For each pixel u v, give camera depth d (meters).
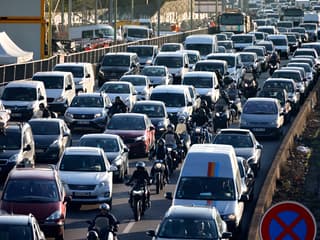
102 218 49.38
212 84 120.75
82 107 102.00
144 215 63.16
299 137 102.19
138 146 86.81
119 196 70.06
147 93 122.56
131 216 62.88
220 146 58.81
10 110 101.94
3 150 73.81
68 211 63.91
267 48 196.00
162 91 104.94
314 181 76.94
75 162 65.75
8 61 137.00
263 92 113.00
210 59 145.62
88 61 166.38
